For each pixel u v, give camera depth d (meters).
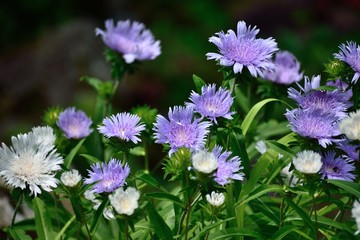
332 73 1.46
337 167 1.39
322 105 1.44
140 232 1.49
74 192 1.41
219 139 1.46
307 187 1.38
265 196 1.56
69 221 1.54
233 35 1.45
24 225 1.64
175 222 1.46
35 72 3.29
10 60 3.39
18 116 3.22
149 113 1.61
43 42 3.43
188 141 1.38
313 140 1.40
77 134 1.67
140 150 1.67
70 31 3.36
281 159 1.46
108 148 1.76
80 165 1.97
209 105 1.40
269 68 1.42
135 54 1.75
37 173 1.42
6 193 1.73
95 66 3.30
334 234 1.44
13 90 3.27
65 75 3.27
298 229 1.42
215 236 1.42
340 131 1.37
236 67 1.41
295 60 1.71
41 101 3.23
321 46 3.45
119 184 1.38
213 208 1.40
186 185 1.36
